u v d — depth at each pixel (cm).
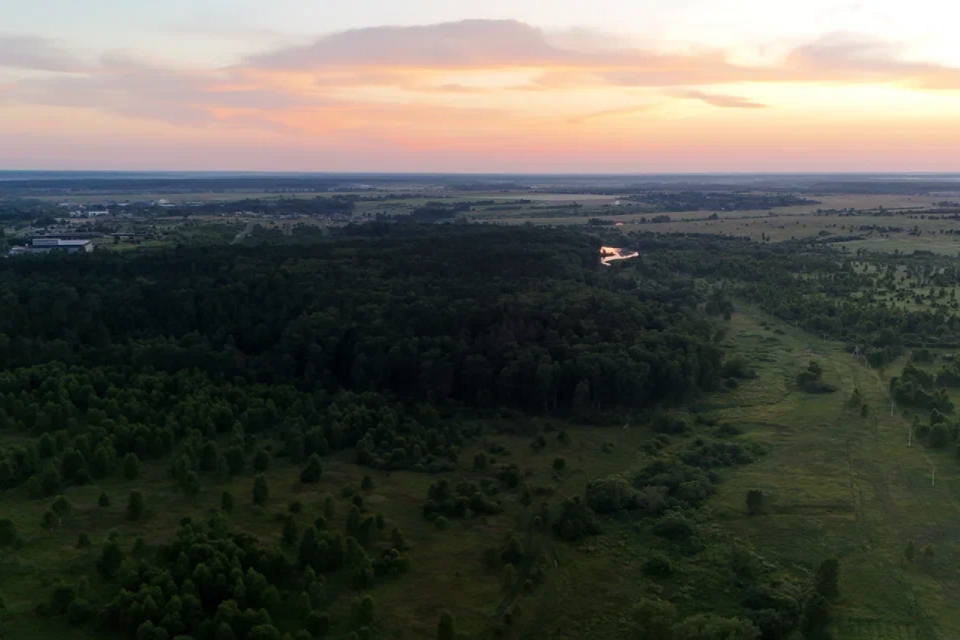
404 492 11256
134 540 9456
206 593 8025
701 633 7606
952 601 8325
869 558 9169
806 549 9394
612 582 8931
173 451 12344
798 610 8081
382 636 7825
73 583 8388
